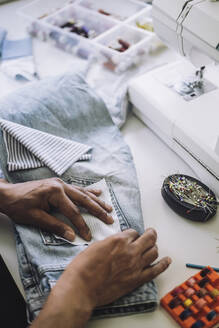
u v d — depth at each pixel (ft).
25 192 2.35
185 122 2.84
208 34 2.42
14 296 4.13
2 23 4.87
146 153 3.11
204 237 2.48
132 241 2.16
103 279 1.96
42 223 2.31
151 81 3.25
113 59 3.92
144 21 4.34
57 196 2.33
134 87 3.22
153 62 4.02
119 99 3.36
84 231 2.32
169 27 2.75
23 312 4.04
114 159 2.88
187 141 2.81
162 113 2.97
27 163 2.66
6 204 2.34
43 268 2.11
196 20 2.49
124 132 3.33
